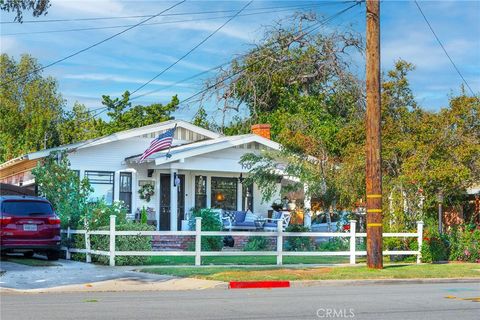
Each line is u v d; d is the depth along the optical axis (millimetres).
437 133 25562
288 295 14359
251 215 28922
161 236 25797
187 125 31375
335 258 23969
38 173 23906
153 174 29594
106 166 28750
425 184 23547
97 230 20797
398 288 16266
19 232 20500
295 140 27422
